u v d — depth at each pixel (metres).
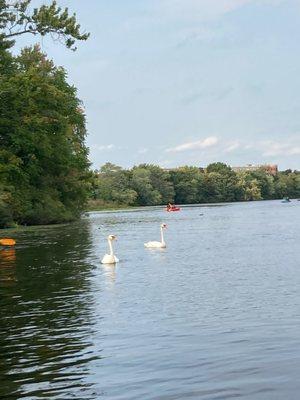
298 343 11.23
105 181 161.88
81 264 25.98
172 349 11.09
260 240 39.62
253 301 15.90
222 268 23.84
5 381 9.49
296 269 22.86
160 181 182.12
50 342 11.87
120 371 9.84
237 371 9.59
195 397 8.48
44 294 17.80
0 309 15.51
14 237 45.00
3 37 50.66
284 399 8.24
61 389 9.03
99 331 12.71
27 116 58.91
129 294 17.52
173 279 20.77
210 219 78.50
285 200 176.88
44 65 70.69
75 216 78.69
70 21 51.06
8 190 59.19
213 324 13.14
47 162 68.38
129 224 67.81
